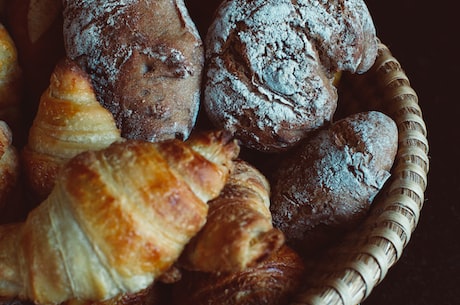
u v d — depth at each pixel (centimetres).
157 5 49
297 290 47
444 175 70
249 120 50
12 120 53
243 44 50
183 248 42
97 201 40
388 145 50
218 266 42
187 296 46
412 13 78
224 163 43
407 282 65
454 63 76
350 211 50
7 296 43
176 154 42
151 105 49
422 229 67
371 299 64
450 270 65
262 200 47
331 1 50
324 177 50
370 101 58
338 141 50
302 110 50
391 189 51
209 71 51
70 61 46
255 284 46
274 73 49
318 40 50
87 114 46
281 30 49
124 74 49
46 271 41
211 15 55
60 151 46
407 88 56
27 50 53
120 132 48
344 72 59
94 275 40
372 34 52
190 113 51
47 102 46
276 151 52
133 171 41
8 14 55
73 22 50
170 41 49
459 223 67
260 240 41
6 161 48
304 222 51
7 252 43
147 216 40
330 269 47
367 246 47
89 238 40
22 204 50
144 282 41
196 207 41
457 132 72
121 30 48
